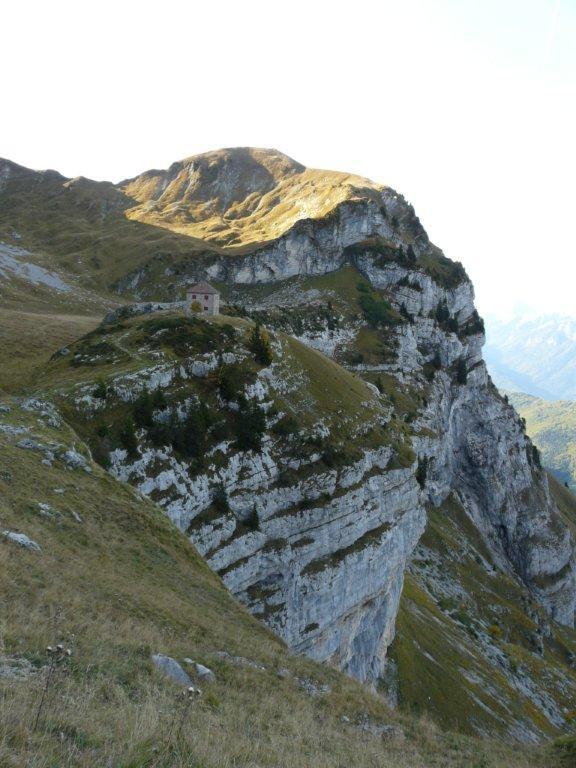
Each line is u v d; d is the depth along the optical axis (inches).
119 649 783.7
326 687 1113.4
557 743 1302.9
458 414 7815.0
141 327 2743.6
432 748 1019.9
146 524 1542.8
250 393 2454.5
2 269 6614.2
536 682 4143.7
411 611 3966.5
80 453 1728.6
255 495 2207.2
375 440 2950.3
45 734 429.1
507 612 5300.2
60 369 2460.6
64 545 1178.0
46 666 602.9
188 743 513.0
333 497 2447.1
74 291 6776.6
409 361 6924.2
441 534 6048.2
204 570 1563.7
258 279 7824.8
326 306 6825.8
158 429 2097.7
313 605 2310.5
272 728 740.0
